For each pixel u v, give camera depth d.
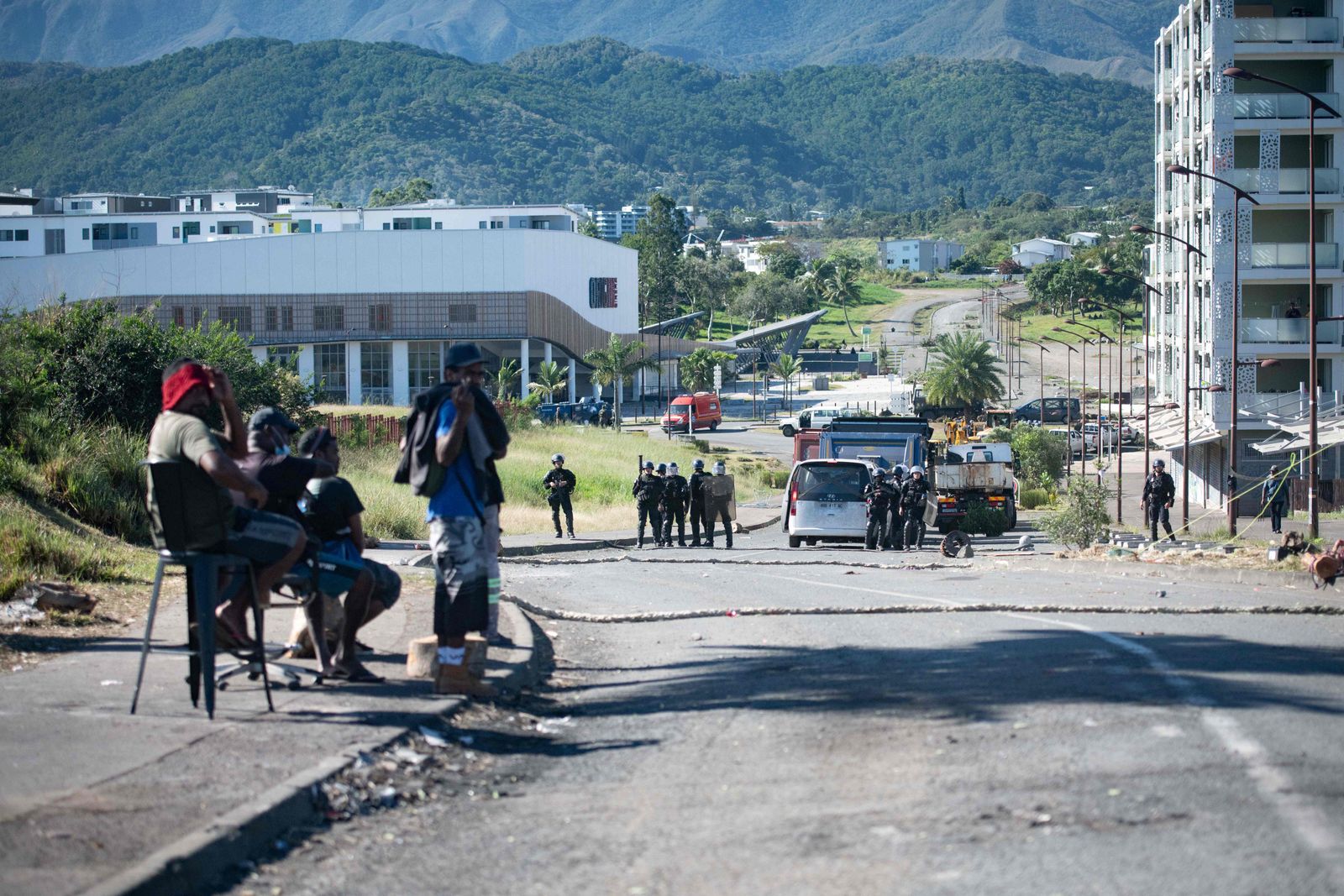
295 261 94.38
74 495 19.00
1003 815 5.52
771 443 82.56
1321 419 43.94
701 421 91.12
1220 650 9.70
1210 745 6.57
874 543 26.50
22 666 9.16
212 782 6.10
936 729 7.20
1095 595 14.30
